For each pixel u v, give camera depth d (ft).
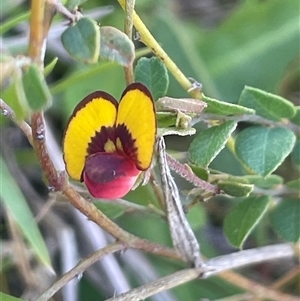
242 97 0.46
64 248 0.61
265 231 0.65
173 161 0.40
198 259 0.45
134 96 0.33
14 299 0.42
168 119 0.37
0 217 0.64
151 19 0.72
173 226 0.43
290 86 0.71
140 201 0.54
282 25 0.70
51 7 0.32
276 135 0.45
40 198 0.64
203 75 0.70
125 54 0.33
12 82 0.29
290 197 0.49
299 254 0.52
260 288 0.57
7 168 0.61
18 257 0.59
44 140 0.35
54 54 0.68
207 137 0.42
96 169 0.34
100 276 0.62
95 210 0.40
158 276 0.63
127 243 0.42
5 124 0.66
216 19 0.78
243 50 0.70
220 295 0.63
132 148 0.34
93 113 0.35
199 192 0.44
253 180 0.47
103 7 0.67
